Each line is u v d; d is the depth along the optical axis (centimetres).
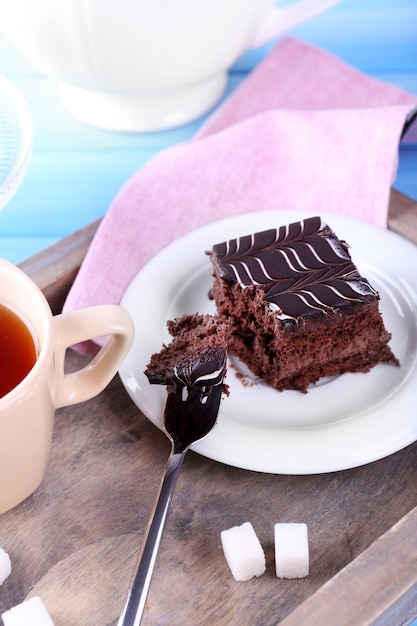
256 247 79
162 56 89
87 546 70
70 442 74
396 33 110
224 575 69
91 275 81
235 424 73
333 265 78
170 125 100
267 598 68
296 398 76
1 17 88
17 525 71
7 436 65
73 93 100
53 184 97
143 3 84
